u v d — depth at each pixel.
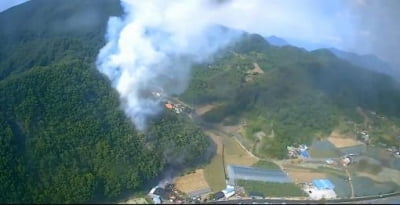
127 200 164.88
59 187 154.00
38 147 165.75
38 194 149.25
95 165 167.62
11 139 165.00
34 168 159.25
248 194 175.75
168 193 171.38
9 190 147.75
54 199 148.88
